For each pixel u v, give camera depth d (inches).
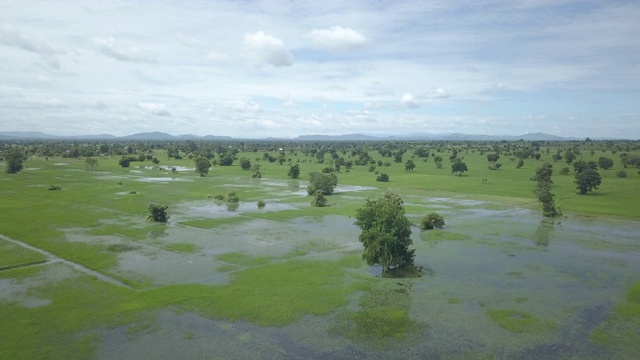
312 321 1453.0
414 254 2112.5
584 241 2486.5
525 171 6274.6
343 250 2294.5
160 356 1228.5
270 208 3508.9
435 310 1547.7
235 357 1228.5
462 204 3720.5
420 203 3772.1
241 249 2292.1
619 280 1852.9
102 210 3294.8
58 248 2250.2
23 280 1792.6
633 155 7421.3
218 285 1759.4
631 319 1485.0
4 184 4618.6
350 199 3986.2
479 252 2258.9
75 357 1213.1
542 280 1850.4
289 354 1249.4
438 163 7027.6
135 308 1528.1
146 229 2709.2
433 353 1266.0
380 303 1600.6
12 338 1307.8
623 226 2883.9
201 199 3919.8
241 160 6899.6
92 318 1449.3
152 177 5610.2
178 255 2170.3
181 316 1472.7
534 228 2815.0
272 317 1475.1
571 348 1298.0
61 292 1668.3
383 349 1283.2
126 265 2001.7
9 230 2605.8
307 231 2714.1
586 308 1573.6
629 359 1240.2
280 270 1953.7
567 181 5044.3
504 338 1354.6
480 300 1638.8
